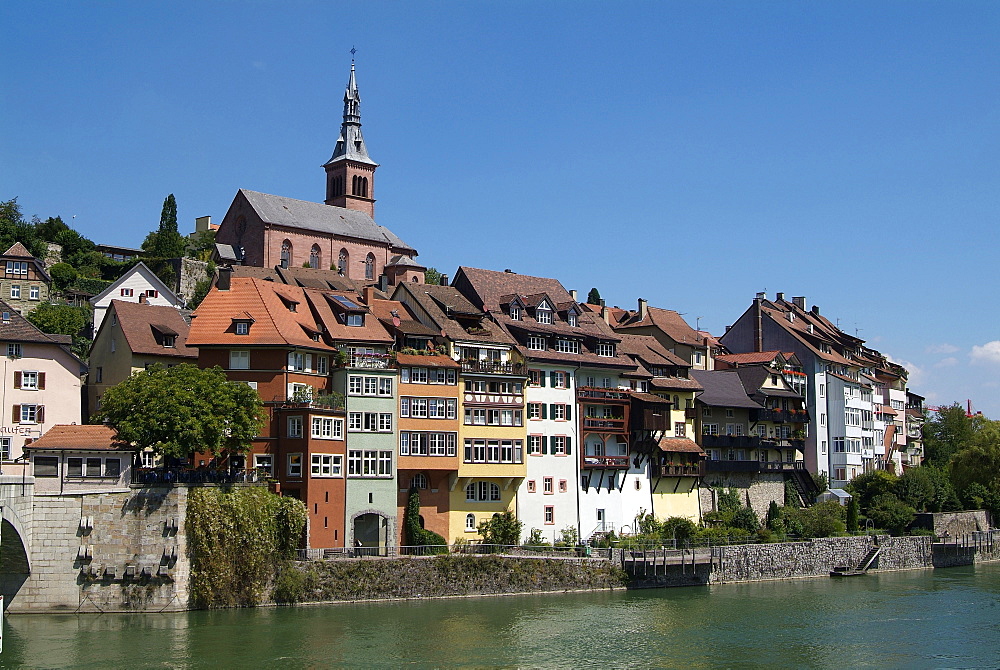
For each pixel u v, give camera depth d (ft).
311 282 426.51
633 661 203.72
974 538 380.17
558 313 332.80
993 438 426.10
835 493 405.59
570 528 311.68
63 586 222.89
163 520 225.15
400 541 273.75
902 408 538.88
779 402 395.75
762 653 213.87
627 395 332.19
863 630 236.84
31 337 283.38
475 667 194.80
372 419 271.49
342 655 197.88
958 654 215.51
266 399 260.83
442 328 296.92
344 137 618.85
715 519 344.69
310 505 253.85
